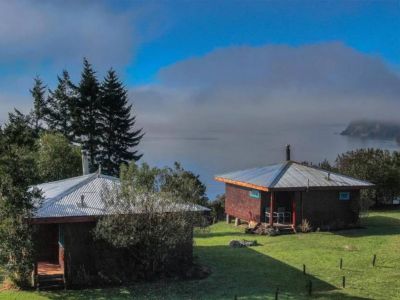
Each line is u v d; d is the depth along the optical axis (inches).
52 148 1611.7
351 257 1084.5
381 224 1528.1
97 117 2790.4
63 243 898.7
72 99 2763.3
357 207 1485.0
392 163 1878.7
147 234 888.9
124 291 861.2
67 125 2861.7
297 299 800.9
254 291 850.1
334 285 887.1
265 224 1443.2
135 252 920.3
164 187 928.9
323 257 1087.0
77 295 839.1
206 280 922.1
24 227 843.4
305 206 1441.9
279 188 1392.7
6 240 825.5
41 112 2910.9
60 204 920.3
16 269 851.4
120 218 874.8
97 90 2755.9
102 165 2775.6
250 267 1010.7
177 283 904.3
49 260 1001.5
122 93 2829.7
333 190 1467.8
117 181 1052.5
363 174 1824.6
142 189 897.5
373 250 1152.8
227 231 1497.3
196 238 1374.3
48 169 1576.0
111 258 921.5
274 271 979.3
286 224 1446.9
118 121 2822.3
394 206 1909.4
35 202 881.5
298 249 1176.8
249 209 1534.2
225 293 838.5
